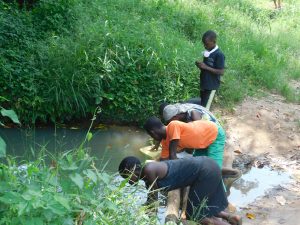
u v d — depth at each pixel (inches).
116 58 195.2
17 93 182.7
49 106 184.7
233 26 278.7
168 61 202.5
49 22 210.5
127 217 92.6
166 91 195.8
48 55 192.5
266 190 143.8
